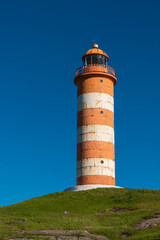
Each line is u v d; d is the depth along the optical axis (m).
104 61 58.56
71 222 31.67
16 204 43.22
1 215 35.50
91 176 51.00
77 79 57.06
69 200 43.28
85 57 58.66
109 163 52.09
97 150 51.97
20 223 30.83
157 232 26.28
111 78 56.66
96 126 53.03
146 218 31.12
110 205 41.03
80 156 52.84
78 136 54.25
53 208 40.38
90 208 40.34
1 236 25.47
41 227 29.55
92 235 27.03
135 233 27.09
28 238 25.06
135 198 41.94
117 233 27.67
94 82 55.25
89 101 54.47
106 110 54.34
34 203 42.75
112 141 53.78
